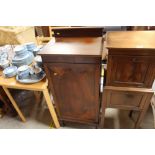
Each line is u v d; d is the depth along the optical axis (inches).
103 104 48.8
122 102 46.8
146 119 60.0
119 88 42.4
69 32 45.3
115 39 38.5
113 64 37.9
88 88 43.7
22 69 51.0
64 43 42.7
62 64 39.4
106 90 43.3
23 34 83.8
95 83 41.8
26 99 79.1
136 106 46.9
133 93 42.4
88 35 45.3
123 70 38.8
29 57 56.9
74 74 41.1
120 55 35.7
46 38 82.4
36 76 49.8
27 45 62.8
